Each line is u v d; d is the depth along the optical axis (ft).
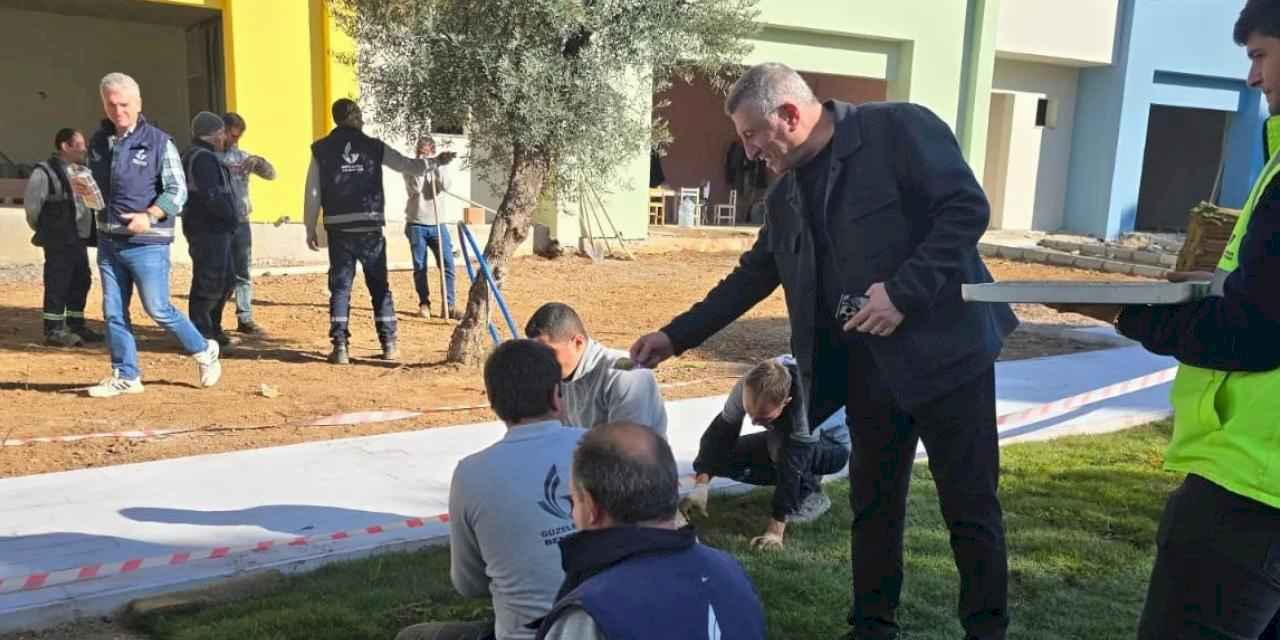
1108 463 20.02
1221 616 7.31
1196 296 7.20
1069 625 12.96
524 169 26.21
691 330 11.92
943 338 10.23
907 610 13.26
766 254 11.75
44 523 15.12
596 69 24.53
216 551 14.07
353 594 12.99
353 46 47.32
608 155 25.80
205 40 54.24
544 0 23.06
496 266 26.81
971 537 10.73
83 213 27.53
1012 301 7.40
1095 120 77.41
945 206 9.75
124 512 15.69
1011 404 24.48
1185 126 86.58
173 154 21.94
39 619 12.21
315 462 18.42
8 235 41.11
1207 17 77.25
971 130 69.21
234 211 27.45
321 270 43.91
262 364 26.81
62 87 56.95
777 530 15.42
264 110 46.39
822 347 11.03
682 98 75.66
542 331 12.36
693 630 6.30
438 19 24.09
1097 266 60.23
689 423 21.97
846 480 18.76
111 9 53.01
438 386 25.08
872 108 10.23
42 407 21.72
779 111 9.95
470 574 9.65
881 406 11.14
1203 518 7.36
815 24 61.31
